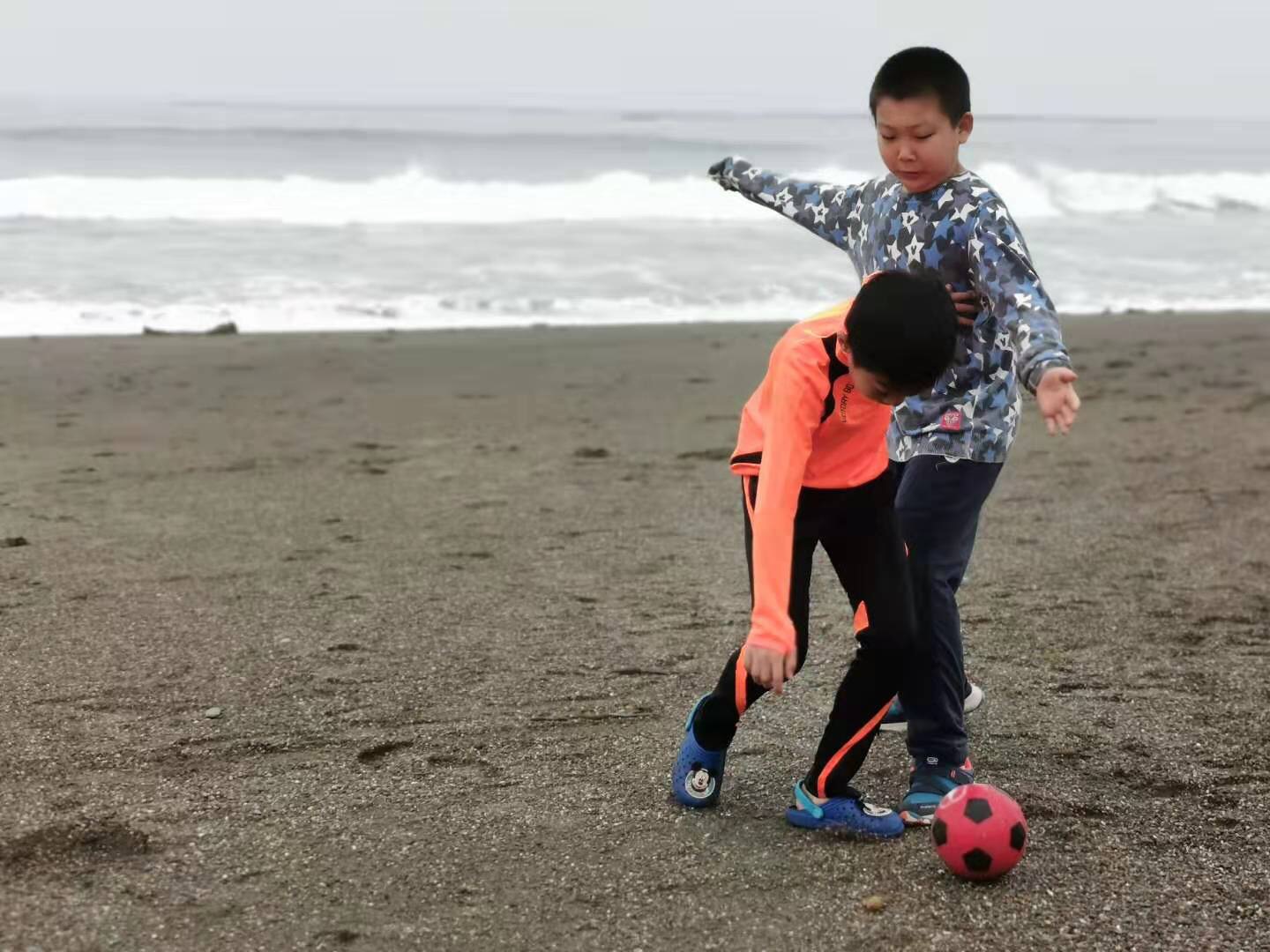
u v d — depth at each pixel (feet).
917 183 9.62
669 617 14.33
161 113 120.26
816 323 8.79
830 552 9.19
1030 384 8.63
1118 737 10.95
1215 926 7.87
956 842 8.29
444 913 7.98
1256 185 88.74
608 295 48.57
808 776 9.29
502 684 12.19
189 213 63.00
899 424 10.03
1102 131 168.86
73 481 21.29
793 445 8.36
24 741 10.66
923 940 7.71
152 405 28.99
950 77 9.30
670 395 31.48
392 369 34.37
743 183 11.43
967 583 15.66
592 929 7.80
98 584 15.34
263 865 8.59
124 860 8.64
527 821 9.31
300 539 17.66
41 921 7.81
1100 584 15.58
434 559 16.71
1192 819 9.38
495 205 69.56
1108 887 8.36
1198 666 12.76
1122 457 23.56
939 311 8.04
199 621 13.96
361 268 51.83
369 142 88.48
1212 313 47.26
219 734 10.89
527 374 34.12
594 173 80.38
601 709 11.59
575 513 19.43
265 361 35.04
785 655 8.06
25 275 47.16
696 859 8.73
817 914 8.02
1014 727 11.18
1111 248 65.51
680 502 20.29
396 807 9.53
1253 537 17.85
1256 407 29.09
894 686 9.01
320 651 13.05
